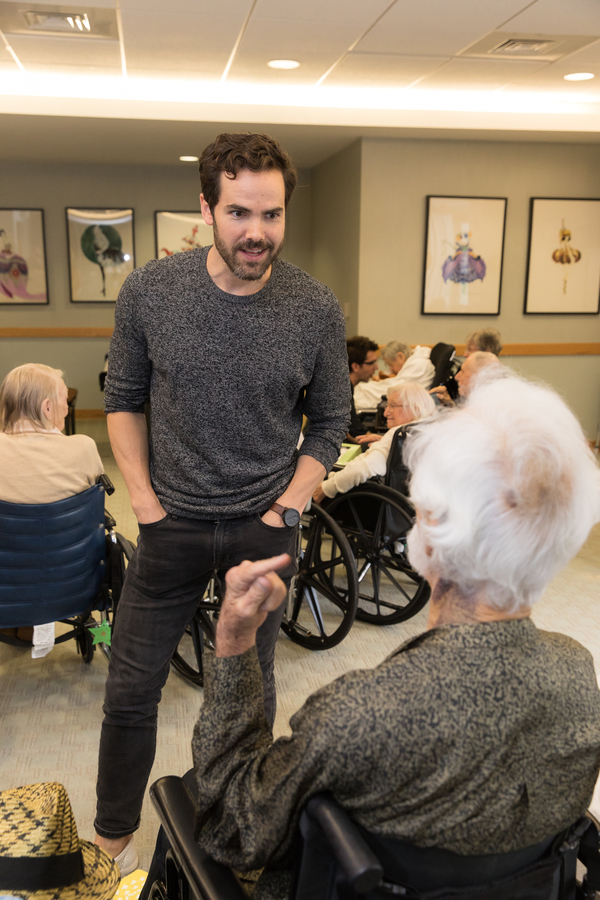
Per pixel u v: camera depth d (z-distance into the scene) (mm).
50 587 2236
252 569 788
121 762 1560
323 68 4711
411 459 830
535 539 721
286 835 756
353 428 4117
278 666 2734
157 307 1377
